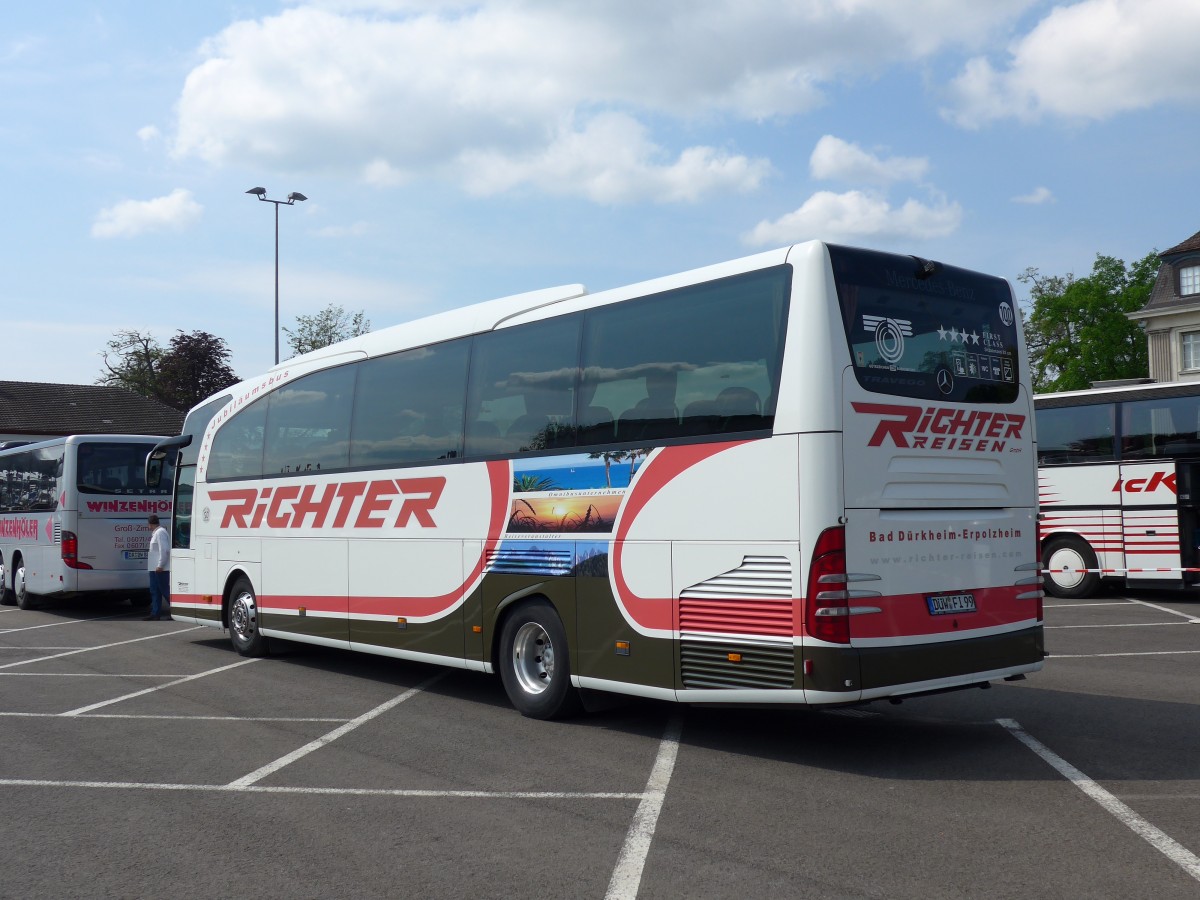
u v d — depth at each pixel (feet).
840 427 23.27
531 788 22.70
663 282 27.12
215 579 46.57
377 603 36.58
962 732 27.43
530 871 17.43
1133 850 17.81
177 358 254.68
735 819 20.07
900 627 23.81
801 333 23.58
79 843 19.43
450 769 24.53
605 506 27.91
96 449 64.69
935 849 18.06
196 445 48.96
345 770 24.61
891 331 24.58
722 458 24.93
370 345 38.14
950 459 25.34
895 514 24.08
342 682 37.81
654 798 21.68
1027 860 17.39
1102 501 59.98
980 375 26.30
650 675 26.43
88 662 43.86
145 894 16.80
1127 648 40.96
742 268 25.14
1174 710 29.50
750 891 16.25
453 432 33.60
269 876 17.48
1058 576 61.62
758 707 31.60
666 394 26.55
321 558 39.63
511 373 31.60
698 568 25.31
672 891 16.34
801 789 22.17
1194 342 161.68
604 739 27.53
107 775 24.54
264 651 44.27
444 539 33.60
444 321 34.83
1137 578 58.49
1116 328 198.39
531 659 30.76
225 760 25.85
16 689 37.09
